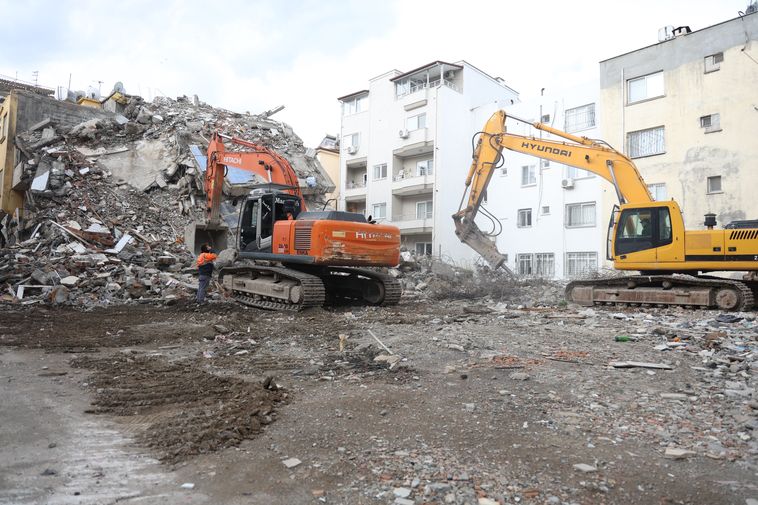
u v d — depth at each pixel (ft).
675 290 40.50
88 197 67.21
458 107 106.93
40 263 50.34
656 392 17.47
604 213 80.64
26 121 78.02
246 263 50.78
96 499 10.07
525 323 33.65
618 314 37.35
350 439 13.42
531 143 49.55
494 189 97.50
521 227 92.99
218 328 30.81
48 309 41.32
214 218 52.49
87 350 25.76
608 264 79.25
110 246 59.67
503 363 21.85
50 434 13.78
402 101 110.42
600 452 12.48
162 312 40.37
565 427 14.21
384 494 10.30
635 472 11.37
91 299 45.37
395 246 42.73
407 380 19.48
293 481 10.94
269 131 101.09
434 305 47.98
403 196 113.39
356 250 40.22
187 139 82.58
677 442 13.08
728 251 38.47
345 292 49.29
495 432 13.88
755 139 63.82
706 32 68.44
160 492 10.45
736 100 65.51
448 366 21.45
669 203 40.88
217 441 13.15
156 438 13.34
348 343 27.12
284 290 40.60
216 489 10.60
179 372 20.80
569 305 46.19
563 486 10.66
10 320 34.96
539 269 89.66
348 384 19.10
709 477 11.14
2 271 48.80
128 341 27.99
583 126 84.84
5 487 10.50
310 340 28.17
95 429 14.21
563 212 86.58
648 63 74.33
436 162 103.04
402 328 31.63
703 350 23.90
